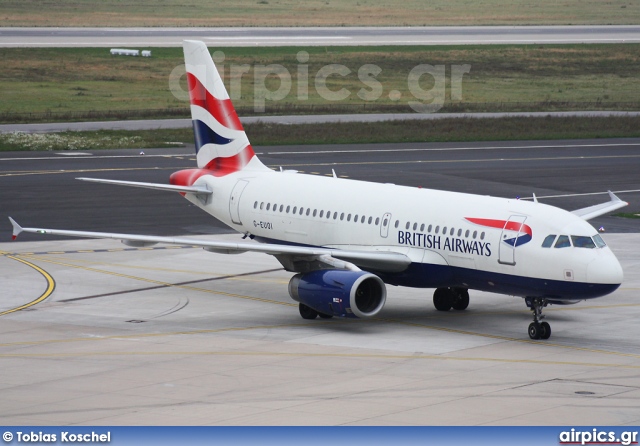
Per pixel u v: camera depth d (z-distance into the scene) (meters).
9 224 108.12
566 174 149.12
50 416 47.56
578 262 62.03
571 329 68.12
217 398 50.66
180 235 102.88
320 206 78.06
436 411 48.19
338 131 195.00
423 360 59.16
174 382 53.97
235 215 85.25
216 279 85.88
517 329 68.31
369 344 63.59
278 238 81.50
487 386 53.03
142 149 172.00
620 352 61.44
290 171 87.12
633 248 98.00
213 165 89.50
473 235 67.00
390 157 165.25
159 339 64.75
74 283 83.25
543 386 53.06
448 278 69.25
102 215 113.81
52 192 128.38
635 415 47.66
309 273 69.62
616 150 178.12
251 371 56.41
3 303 75.56
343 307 66.12
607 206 85.81
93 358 59.59
